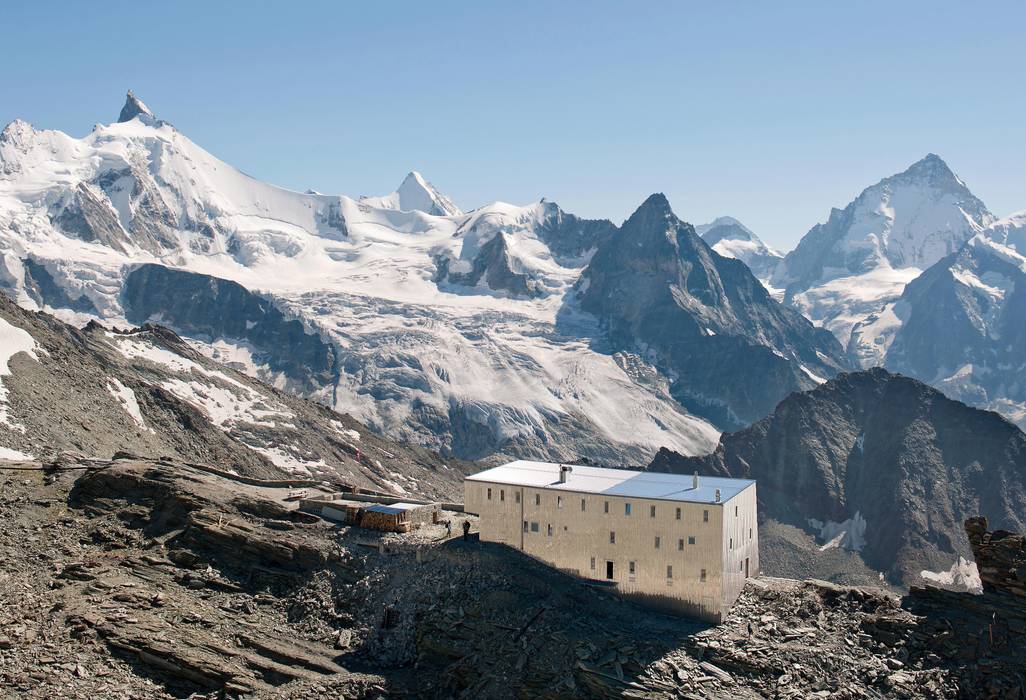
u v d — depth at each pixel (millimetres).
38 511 141250
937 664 113562
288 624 122000
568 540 130250
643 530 126000
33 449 175000
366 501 157750
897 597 129375
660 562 124688
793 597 127000
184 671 108500
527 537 132875
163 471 149875
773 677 109500
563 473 137375
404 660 116312
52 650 108562
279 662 113500
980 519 127312
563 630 115000
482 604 119375
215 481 154250
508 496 134375
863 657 115125
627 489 131750
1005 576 123875
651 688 105125
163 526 138250
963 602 122875
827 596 128125
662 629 118062
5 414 186375
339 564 130875
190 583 126000
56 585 122500
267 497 153250
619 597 126500
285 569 130500
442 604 120938
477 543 134500
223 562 131250
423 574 126500
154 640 111625
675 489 131625
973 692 108938
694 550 123188
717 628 119312
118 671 107812
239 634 117000
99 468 151625
